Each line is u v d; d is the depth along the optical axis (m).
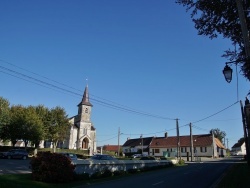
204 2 13.50
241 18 11.19
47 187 16.53
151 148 104.50
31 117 58.22
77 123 85.88
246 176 20.56
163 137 106.38
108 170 25.42
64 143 82.00
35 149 58.25
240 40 13.99
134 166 31.34
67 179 19.34
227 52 14.02
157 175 26.00
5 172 22.33
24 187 14.75
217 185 17.39
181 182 19.72
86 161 23.05
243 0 12.43
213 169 33.50
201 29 14.41
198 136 97.06
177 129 56.22
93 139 87.31
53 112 65.25
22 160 41.22
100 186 17.61
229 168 34.22
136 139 118.88
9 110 58.06
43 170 18.59
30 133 56.91
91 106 87.88
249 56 10.93
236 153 124.38
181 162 47.44
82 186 17.81
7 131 56.16
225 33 14.23
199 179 21.84
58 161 19.09
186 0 13.88
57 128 64.50
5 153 44.78
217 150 96.94
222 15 13.68
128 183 19.28
